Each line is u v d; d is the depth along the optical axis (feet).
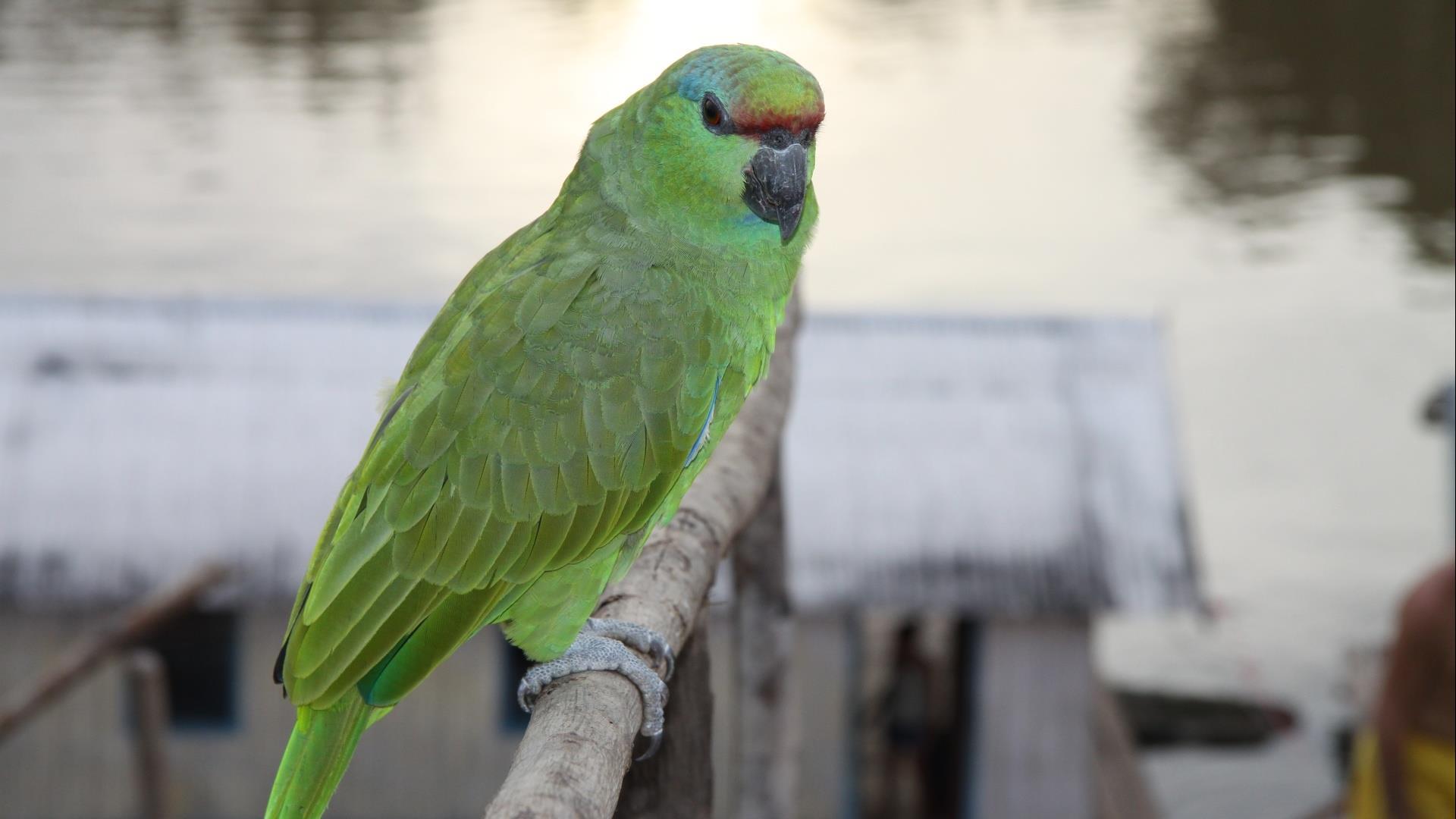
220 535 41.11
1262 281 124.36
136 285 113.60
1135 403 45.55
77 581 40.34
